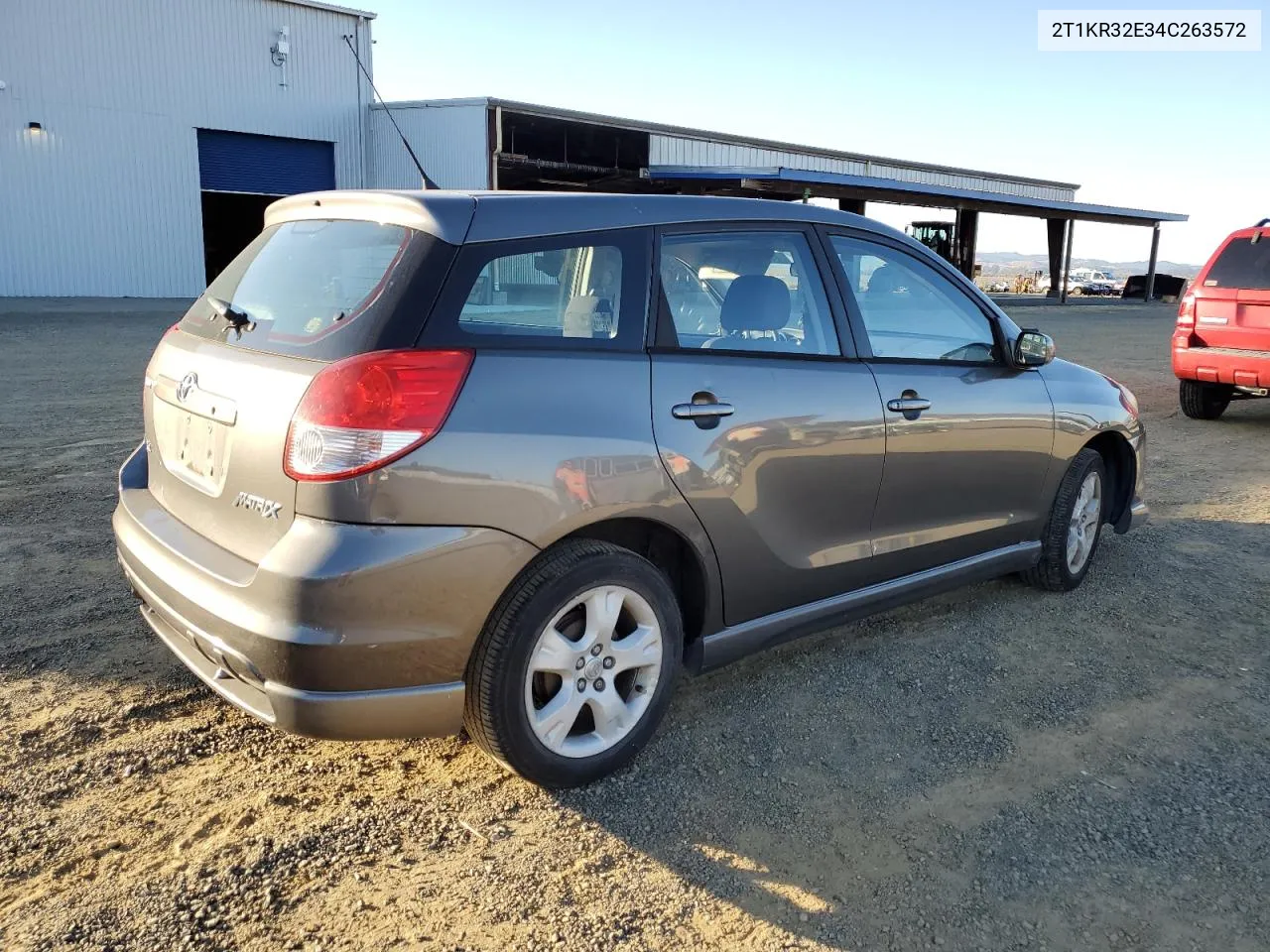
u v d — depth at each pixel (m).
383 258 2.67
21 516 5.37
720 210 3.24
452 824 2.72
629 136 29.52
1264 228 8.88
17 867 2.46
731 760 3.10
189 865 2.50
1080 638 4.12
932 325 3.90
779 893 2.48
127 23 25.50
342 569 2.35
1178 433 9.03
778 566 3.29
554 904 2.41
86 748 3.03
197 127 26.95
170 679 3.50
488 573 2.54
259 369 2.65
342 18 28.92
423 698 2.53
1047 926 2.38
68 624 3.93
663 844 2.67
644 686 3.00
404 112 27.81
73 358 12.27
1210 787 3.00
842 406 3.38
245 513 2.60
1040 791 2.97
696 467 2.95
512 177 29.28
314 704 2.41
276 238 3.20
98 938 2.23
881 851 2.66
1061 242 41.59
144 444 3.61
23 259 24.84
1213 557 5.20
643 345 2.94
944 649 3.99
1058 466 4.36
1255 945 2.33
